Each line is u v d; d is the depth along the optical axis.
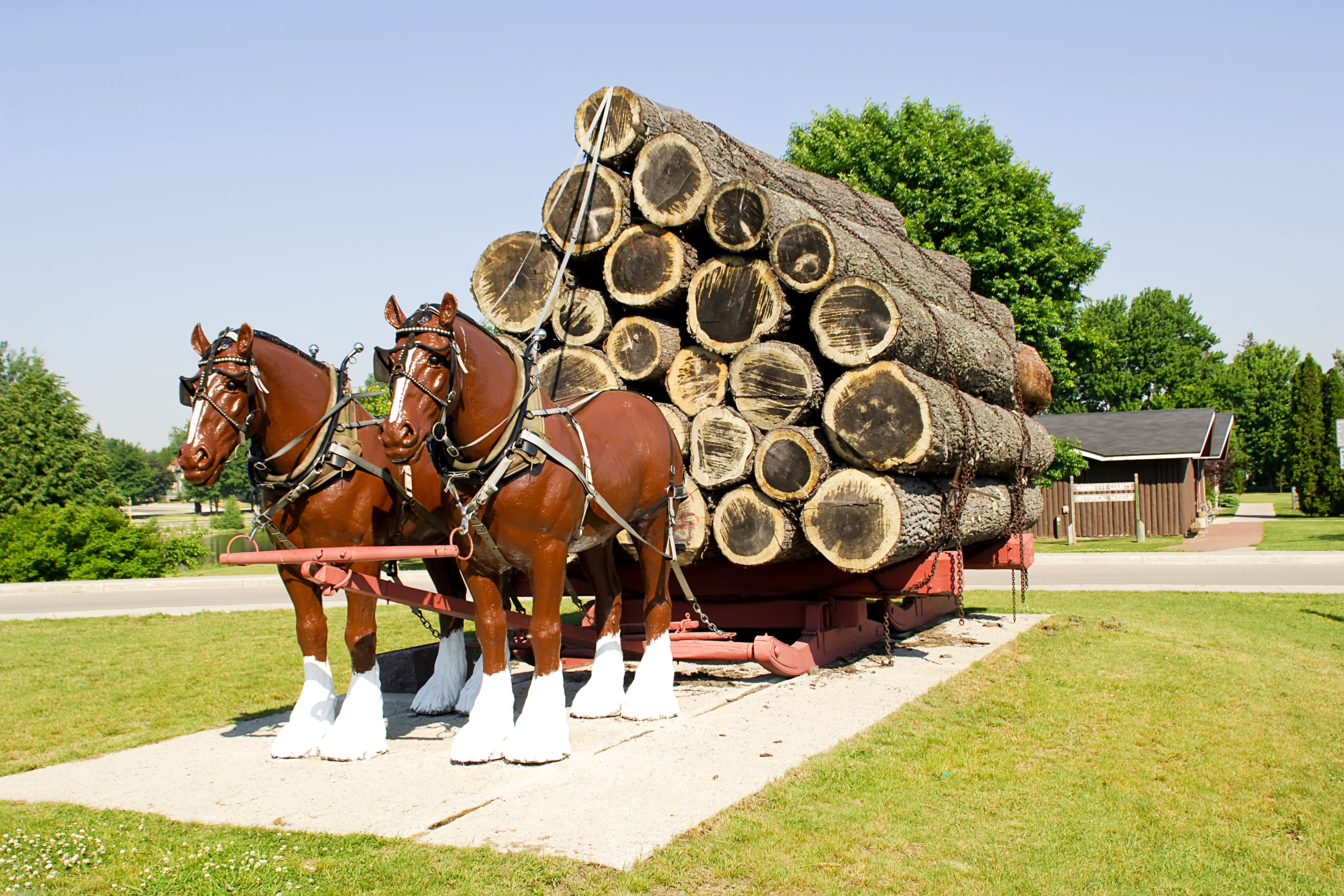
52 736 6.91
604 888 3.72
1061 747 5.85
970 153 22.91
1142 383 70.94
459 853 4.06
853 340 7.00
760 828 4.35
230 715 7.47
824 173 23.34
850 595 8.04
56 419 39.25
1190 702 7.05
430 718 6.94
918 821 4.56
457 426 5.08
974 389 9.70
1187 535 29.80
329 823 4.52
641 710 6.42
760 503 7.26
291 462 5.57
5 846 4.32
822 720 6.23
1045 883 3.95
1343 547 23.84
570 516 5.47
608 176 7.62
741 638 9.41
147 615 15.07
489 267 8.20
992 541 10.58
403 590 5.80
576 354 7.84
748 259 7.34
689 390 7.60
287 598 18.27
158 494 132.12
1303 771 5.49
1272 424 79.69
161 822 4.64
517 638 8.13
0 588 20.64
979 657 8.55
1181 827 4.63
